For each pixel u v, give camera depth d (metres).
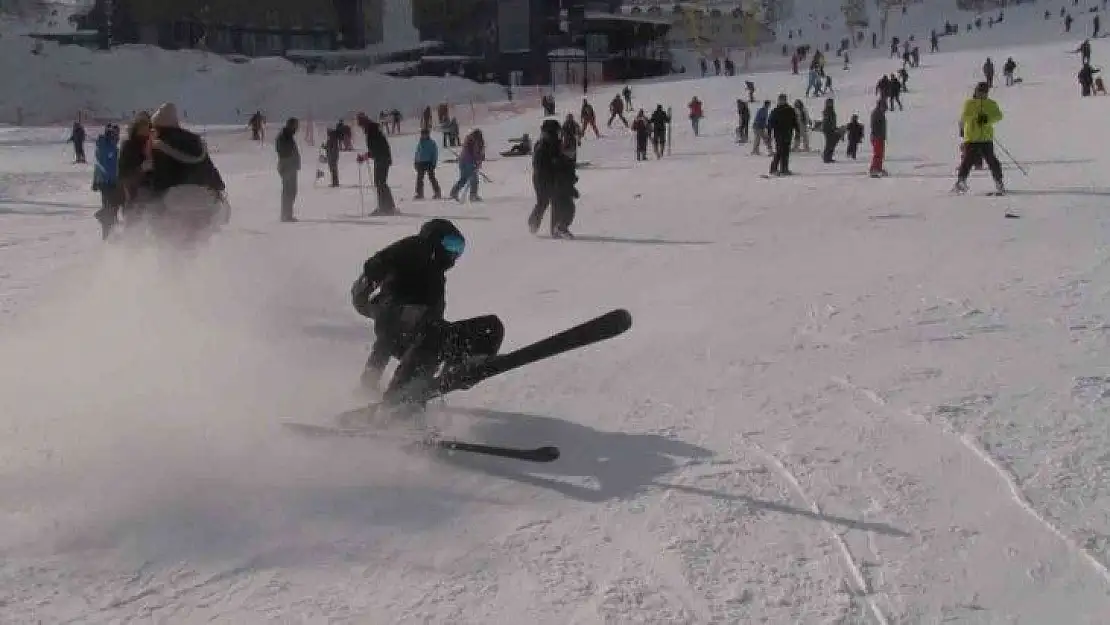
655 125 28.81
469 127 48.66
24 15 117.19
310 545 3.88
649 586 3.56
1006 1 111.19
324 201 21.03
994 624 3.29
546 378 6.35
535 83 91.38
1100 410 5.31
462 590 3.53
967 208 14.30
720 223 14.22
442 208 18.58
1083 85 36.28
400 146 43.28
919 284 9.05
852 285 9.16
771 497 4.34
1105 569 3.62
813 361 6.59
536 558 3.78
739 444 5.03
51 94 69.75
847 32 117.06
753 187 19.08
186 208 9.01
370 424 5.24
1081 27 80.19
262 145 46.69
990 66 44.66
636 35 92.19
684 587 3.55
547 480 4.59
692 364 6.62
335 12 100.19
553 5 92.06
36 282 10.60
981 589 3.51
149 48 78.88
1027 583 3.55
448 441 4.76
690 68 98.00
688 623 3.31
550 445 5.07
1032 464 4.62
